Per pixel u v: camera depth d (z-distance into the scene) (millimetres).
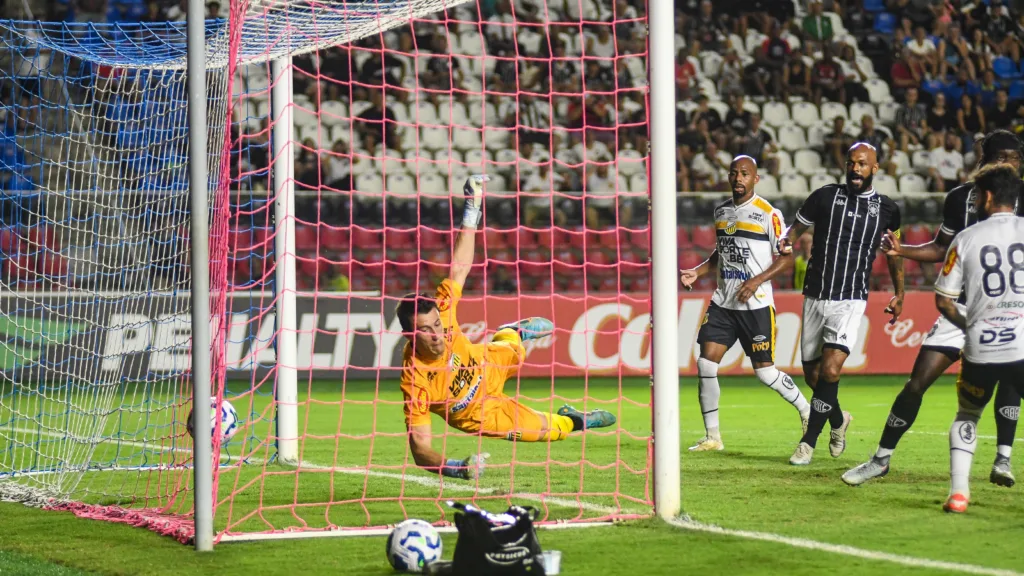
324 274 39156
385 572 9781
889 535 10969
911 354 35312
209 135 16172
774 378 17953
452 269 13484
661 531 11289
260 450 19703
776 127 48219
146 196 21375
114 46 19297
